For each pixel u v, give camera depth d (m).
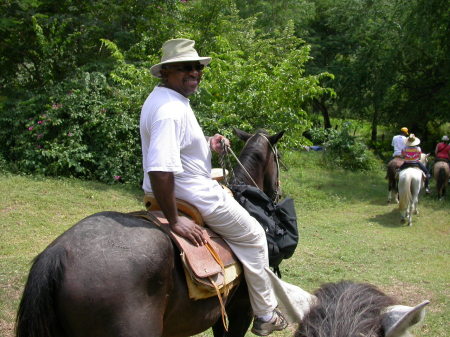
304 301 2.29
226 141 3.96
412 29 18.34
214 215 3.12
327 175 17.02
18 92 13.21
